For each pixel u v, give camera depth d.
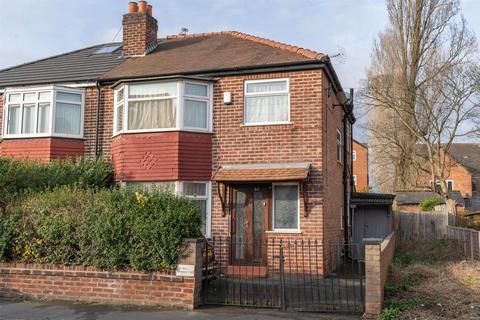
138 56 17.92
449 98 28.66
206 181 14.32
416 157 32.41
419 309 8.73
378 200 20.80
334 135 16.33
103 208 9.84
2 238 10.07
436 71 29.78
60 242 9.85
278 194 13.82
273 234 13.56
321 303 9.48
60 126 15.66
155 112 14.65
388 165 35.91
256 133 14.20
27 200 10.55
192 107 14.59
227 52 16.50
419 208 32.28
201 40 19.17
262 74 14.39
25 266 10.02
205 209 14.26
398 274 12.38
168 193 10.28
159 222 9.36
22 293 9.94
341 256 16.95
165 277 9.27
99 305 9.31
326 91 14.61
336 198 16.44
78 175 13.79
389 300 9.35
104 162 15.03
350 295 10.29
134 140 14.52
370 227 21.61
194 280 9.17
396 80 31.59
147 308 9.12
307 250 13.23
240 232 13.94
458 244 19.47
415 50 32.78
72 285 9.76
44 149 15.30
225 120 14.52
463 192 59.50
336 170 16.67
